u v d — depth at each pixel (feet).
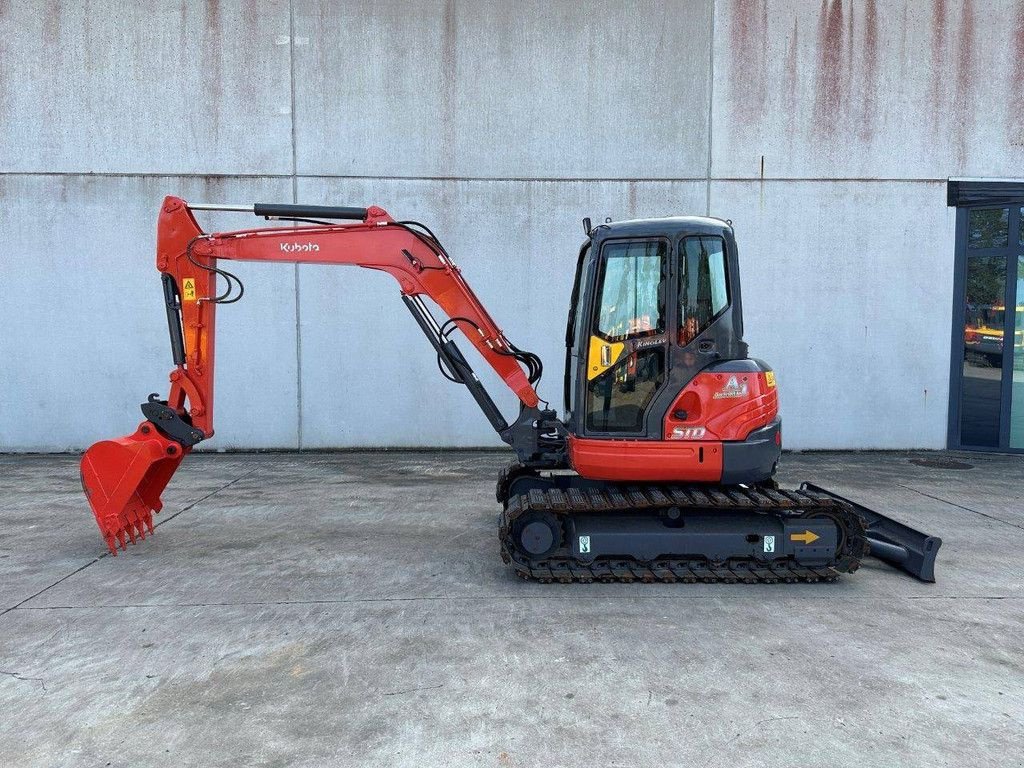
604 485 16.21
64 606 13.38
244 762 8.58
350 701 9.99
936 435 29.68
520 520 14.69
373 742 8.98
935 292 29.14
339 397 29.25
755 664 11.12
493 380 29.30
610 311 14.99
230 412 29.17
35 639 11.98
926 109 28.58
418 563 15.89
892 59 28.40
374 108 28.48
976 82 28.43
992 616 13.12
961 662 11.27
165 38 28.02
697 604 13.60
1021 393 28.76
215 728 9.32
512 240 28.99
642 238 14.82
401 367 29.17
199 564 15.79
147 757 8.69
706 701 10.00
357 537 17.84
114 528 16.26
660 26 28.32
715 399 14.57
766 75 28.53
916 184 28.84
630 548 14.67
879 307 29.25
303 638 12.02
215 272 16.62
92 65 27.99
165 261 16.63
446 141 28.63
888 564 15.99
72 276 28.63
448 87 28.43
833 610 13.37
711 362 14.74
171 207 16.49
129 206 28.50
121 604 13.50
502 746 8.91
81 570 15.39
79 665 11.08
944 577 15.23
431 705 9.87
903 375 29.43
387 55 28.27
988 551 16.97
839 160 28.78
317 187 28.73
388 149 28.63
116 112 28.22
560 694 10.18
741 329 15.15
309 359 29.07
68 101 28.07
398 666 11.03
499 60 28.37
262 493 22.52
